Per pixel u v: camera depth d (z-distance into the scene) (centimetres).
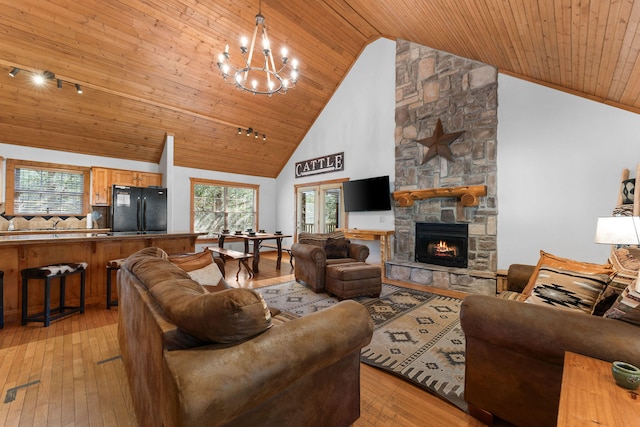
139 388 133
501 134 395
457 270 406
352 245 425
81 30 378
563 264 188
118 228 520
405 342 238
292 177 763
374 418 152
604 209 321
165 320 104
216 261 348
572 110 340
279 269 549
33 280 294
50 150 505
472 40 336
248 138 657
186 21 417
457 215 433
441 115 455
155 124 539
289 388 107
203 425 80
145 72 454
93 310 314
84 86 432
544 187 360
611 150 316
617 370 91
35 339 240
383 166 551
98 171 536
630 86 262
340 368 129
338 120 636
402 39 511
